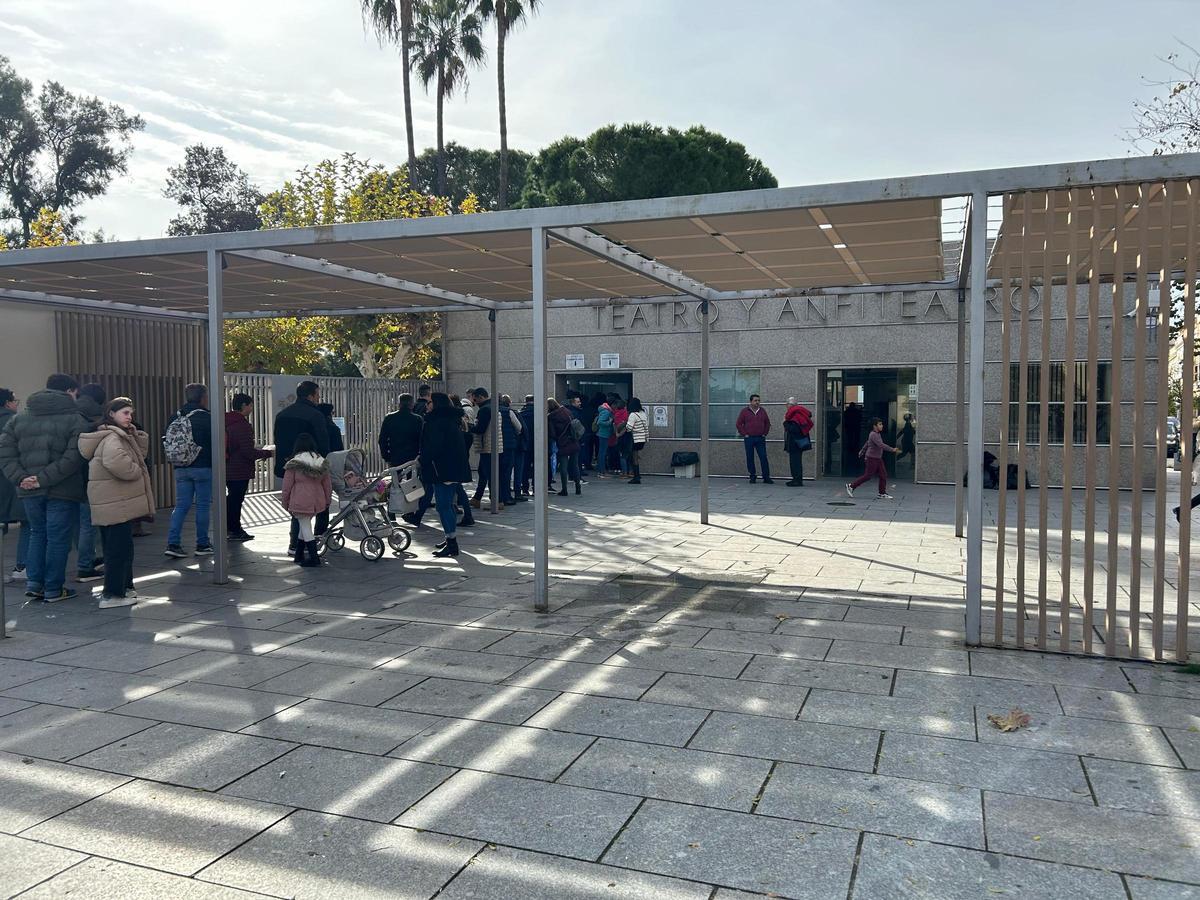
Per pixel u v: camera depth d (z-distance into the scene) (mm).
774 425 18688
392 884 3295
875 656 6023
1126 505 14000
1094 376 5879
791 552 10125
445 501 9812
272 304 12641
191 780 4199
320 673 5777
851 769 4223
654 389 19734
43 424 7664
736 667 5801
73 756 4492
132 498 7664
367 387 19406
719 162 35719
